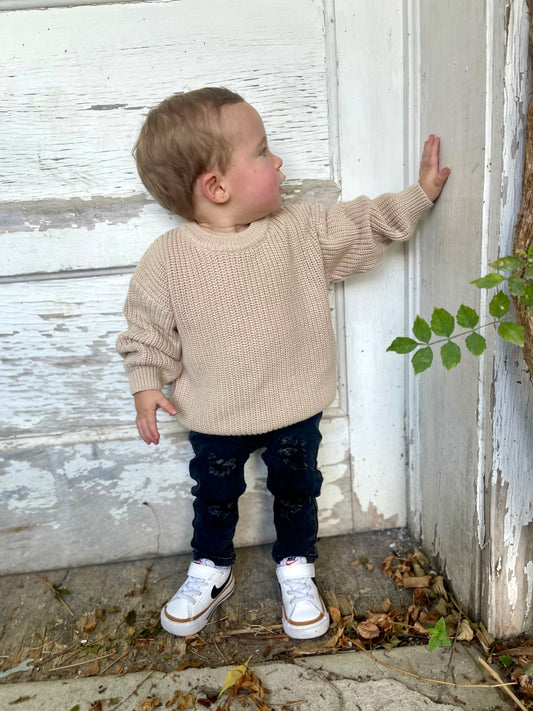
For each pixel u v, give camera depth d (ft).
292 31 3.86
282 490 4.03
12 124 3.90
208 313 3.61
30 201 4.03
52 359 4.39
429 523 4.49
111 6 3.75
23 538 4.71
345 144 4.09
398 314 4.48
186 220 4.08
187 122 3.35
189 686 3.55
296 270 3.73
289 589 3.98
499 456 3.43
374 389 4.64
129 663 3.80
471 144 3.25
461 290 3.54
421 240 4.09
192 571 4.11
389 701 3.36
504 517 3.54
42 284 4.21
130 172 4.02
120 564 4.83
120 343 3.87
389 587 4.32
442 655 3.65
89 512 4.72
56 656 3.90
